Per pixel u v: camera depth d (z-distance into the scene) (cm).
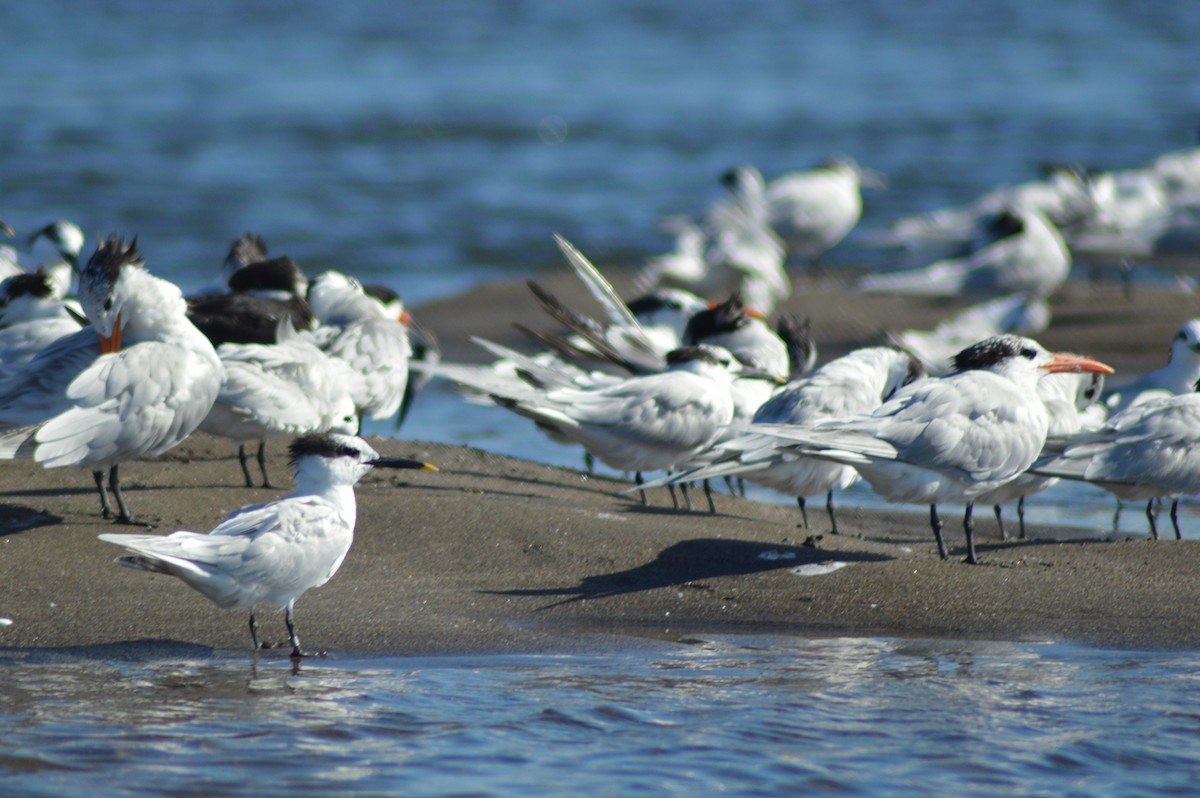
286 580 1007
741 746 871
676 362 1502
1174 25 7181
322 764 840
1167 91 5375
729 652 1041
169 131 4612
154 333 1285
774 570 1205
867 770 844
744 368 1631
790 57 6388
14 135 4412
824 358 2400
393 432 1950
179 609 1101
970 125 4803
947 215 3209
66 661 995
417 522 1297
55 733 871
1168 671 1002
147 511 1315
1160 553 1271
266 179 3984
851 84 5688
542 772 835
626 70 6084
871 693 959
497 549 1252
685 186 4028
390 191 3900
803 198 3127
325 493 1050
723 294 2858
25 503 1317
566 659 1020
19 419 1262
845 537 1370
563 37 7019
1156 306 2738
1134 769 849
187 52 6406
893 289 2675
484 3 8325
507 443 1902
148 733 876
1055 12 7756
